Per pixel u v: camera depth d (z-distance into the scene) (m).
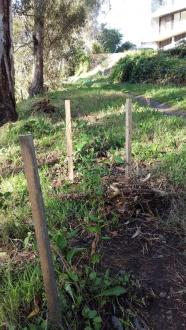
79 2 21.47
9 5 9.35
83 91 18.25
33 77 20.72
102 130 7.57
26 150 2.27
